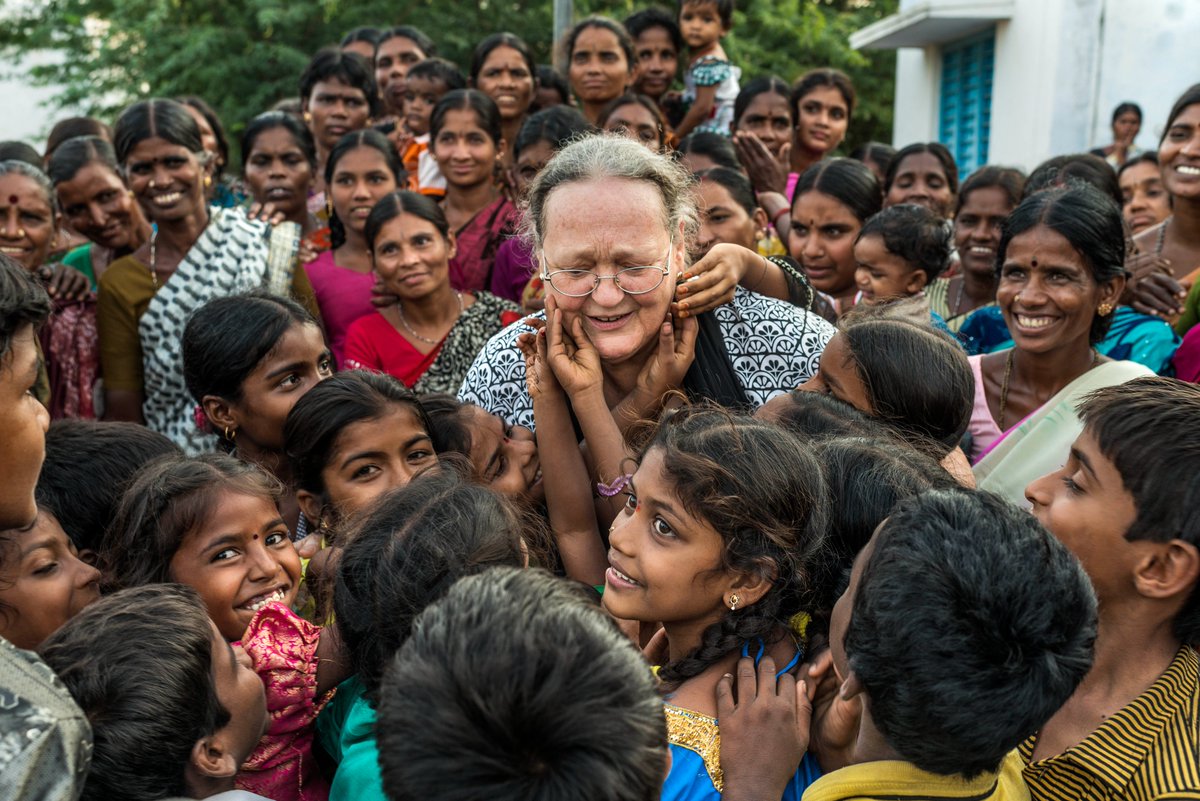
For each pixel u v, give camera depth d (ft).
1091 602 4.58
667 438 5.84
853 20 56.95
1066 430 9.27
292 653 6.17
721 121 21.09
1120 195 14.79
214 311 9.47
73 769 3.97
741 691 5.47
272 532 7.29
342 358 14.20
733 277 8.08
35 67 49.06
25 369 4.74
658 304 7.55
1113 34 28.25
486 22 49.67
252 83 44.78
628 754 3.82
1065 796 5.49
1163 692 5.51
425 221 13.06
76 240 17.99
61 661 4.85
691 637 5.96
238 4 46.44
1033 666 4.30
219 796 4.98
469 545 5.83
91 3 48.47
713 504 5.51
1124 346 11.24
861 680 4.58
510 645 3.85
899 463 6.36
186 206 12.96
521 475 8.50
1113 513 5.53
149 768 4.72
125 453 8.00
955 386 7.68
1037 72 29.91
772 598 5.75
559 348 7.70
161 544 6.87
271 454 9.64
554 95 21.26
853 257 14.05
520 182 15.40
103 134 18.25
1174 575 5.39
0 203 12.27
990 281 14.25
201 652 5.03
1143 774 5.33
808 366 8.41
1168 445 5.38
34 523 6.32
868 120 59.00
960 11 31.86
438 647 3.98
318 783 6.69
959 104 35.94
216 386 9.41
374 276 14.75
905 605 4.40
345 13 46.42
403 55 22.82
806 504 5.73
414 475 8.00
